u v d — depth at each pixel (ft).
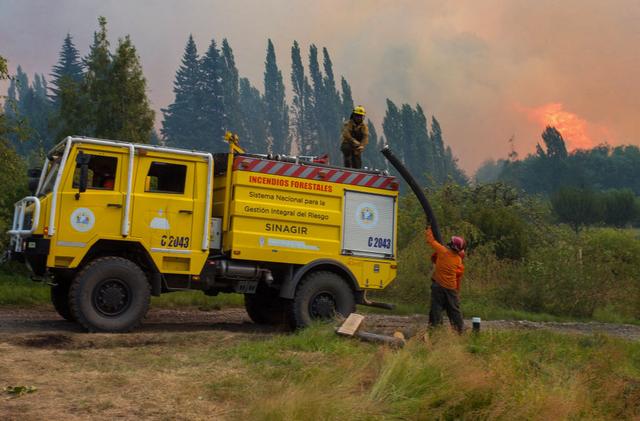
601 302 67.31
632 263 93.15
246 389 22.16
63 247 32.91
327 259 38.86
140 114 68.90
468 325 49.01
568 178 628.28
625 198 312.09
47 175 35.29
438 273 34.60
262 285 41.14
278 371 24.59
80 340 30.55
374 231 40.42
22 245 33.73
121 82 67.87
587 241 90.43
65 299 37.60
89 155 32.89
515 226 84.53
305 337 31.22
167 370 24.90
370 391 22.27
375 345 30.91
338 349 28.84
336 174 39.47
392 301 60.49
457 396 21.56
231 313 48.34
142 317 33.96
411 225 79.51
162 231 35.14
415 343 28.35
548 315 61.16
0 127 51.57
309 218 38.58
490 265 69.92
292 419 18.85
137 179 34.81
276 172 37.86
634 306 69.05
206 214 36.17
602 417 23.32
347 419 19.42
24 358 25.72
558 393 23.43
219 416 19.71
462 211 92.43
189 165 36.06
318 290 38.45
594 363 29.58
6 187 53.78
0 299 44.60
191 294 52.01
